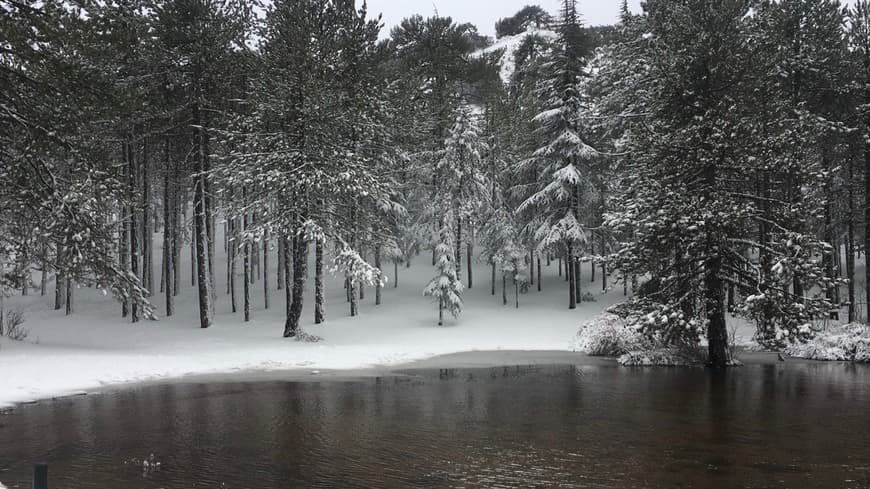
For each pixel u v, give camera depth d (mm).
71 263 20266
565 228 36344
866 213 27891
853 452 9227
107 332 32656
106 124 24078
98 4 17438
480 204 39781
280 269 45125
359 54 32375
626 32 34125
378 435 10320
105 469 8148
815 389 15711
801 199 19781
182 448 9344
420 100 39000
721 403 13672
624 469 8258
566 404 13516
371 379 17625
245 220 36250
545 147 37906
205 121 32375
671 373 19141
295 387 15953
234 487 7410
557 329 33188
